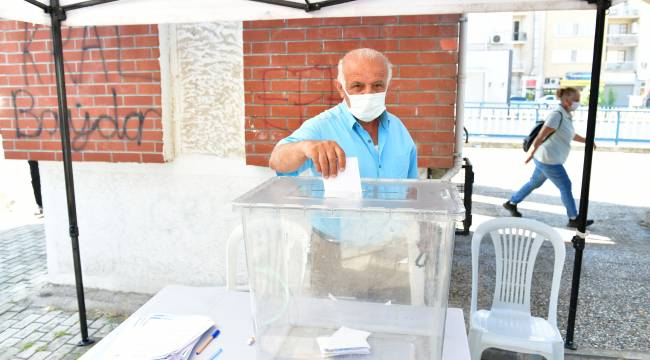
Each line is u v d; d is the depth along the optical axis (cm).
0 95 373
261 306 130
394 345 130
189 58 357
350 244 127
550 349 231
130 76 354
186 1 249
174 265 393
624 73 3909
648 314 354
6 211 661
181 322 160
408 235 122
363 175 212
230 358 145
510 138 1345
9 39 364
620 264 458
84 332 317
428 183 155
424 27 313
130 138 362
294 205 121
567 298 383
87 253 404
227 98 358
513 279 265
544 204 707
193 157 373
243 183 371
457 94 331
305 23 327
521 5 238
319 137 209
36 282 422
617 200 727
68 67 360
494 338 236
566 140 555
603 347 311
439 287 121
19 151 379
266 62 337
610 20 3956
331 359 129
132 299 388
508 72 1953
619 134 1236
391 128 221
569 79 3506
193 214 383
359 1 240
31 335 334
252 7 248
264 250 128
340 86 217
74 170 392
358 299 134
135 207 390
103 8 257
